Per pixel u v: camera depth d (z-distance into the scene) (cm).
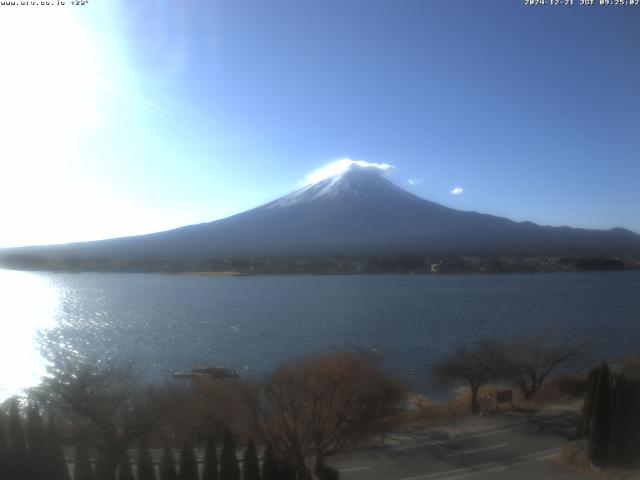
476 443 3095
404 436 3206
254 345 7231
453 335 7944
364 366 3606
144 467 2116
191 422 2884
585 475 2597
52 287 17588
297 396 3002
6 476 2070
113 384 4234
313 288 16988
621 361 5491
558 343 6238
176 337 7881
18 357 6256
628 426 2670
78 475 2139
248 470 2152
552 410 3791
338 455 2902
